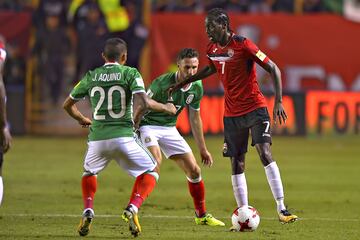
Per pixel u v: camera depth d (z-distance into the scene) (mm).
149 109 30594
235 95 34125
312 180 57188
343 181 56812
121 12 93438
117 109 30578
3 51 29000
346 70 96875
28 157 70188
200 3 98938
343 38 96875
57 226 34844
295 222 37406
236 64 33656
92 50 93438
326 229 35188
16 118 94062
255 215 33531
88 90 31047
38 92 94875
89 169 31125
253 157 75062
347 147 83938
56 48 94000
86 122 32406
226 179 57375
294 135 92562
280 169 63938
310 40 96625
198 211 36031
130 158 30766
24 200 44375
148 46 94000
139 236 32031
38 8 93938
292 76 96500
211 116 90688
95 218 37750
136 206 30438
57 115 95312
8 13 93875
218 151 77500
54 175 57562
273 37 96500
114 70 30719
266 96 91312
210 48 34406
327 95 92500
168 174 60125
